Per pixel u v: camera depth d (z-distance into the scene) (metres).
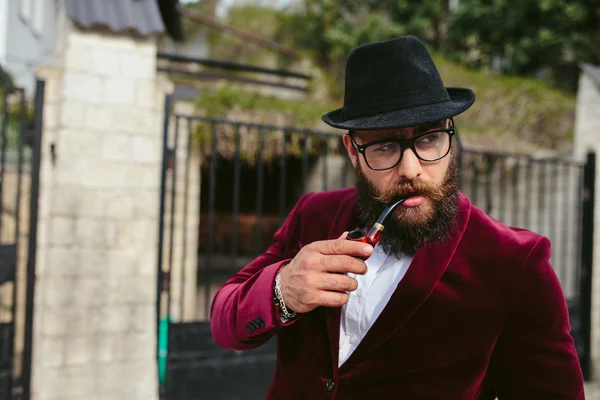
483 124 6.45
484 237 1.04
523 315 1.01
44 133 3.38
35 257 3.20
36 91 3.19
